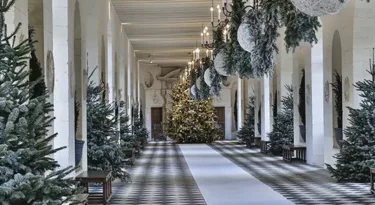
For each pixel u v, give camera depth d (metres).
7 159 3.88
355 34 11.06
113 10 16.41
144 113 32.25
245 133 23.58
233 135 32.03
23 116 4.16
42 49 6.91
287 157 15.62
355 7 10.91
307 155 14.98
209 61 16.69
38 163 4.19
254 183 10.91
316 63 14.14
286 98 17.33
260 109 22.03
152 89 32.47
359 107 11.02
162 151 21.92
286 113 17.42
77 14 9.64
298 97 15.68
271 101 19.27
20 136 4.02
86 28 11.52
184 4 16.78
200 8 17.41
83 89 9.91
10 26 5.02
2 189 3.69
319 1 5.64
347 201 8.36
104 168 10.29
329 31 12.65
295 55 15.56
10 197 3.75
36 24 6.89
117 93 17.28
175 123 28.77
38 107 4.22
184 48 26.22
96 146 10.23
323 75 13.20
